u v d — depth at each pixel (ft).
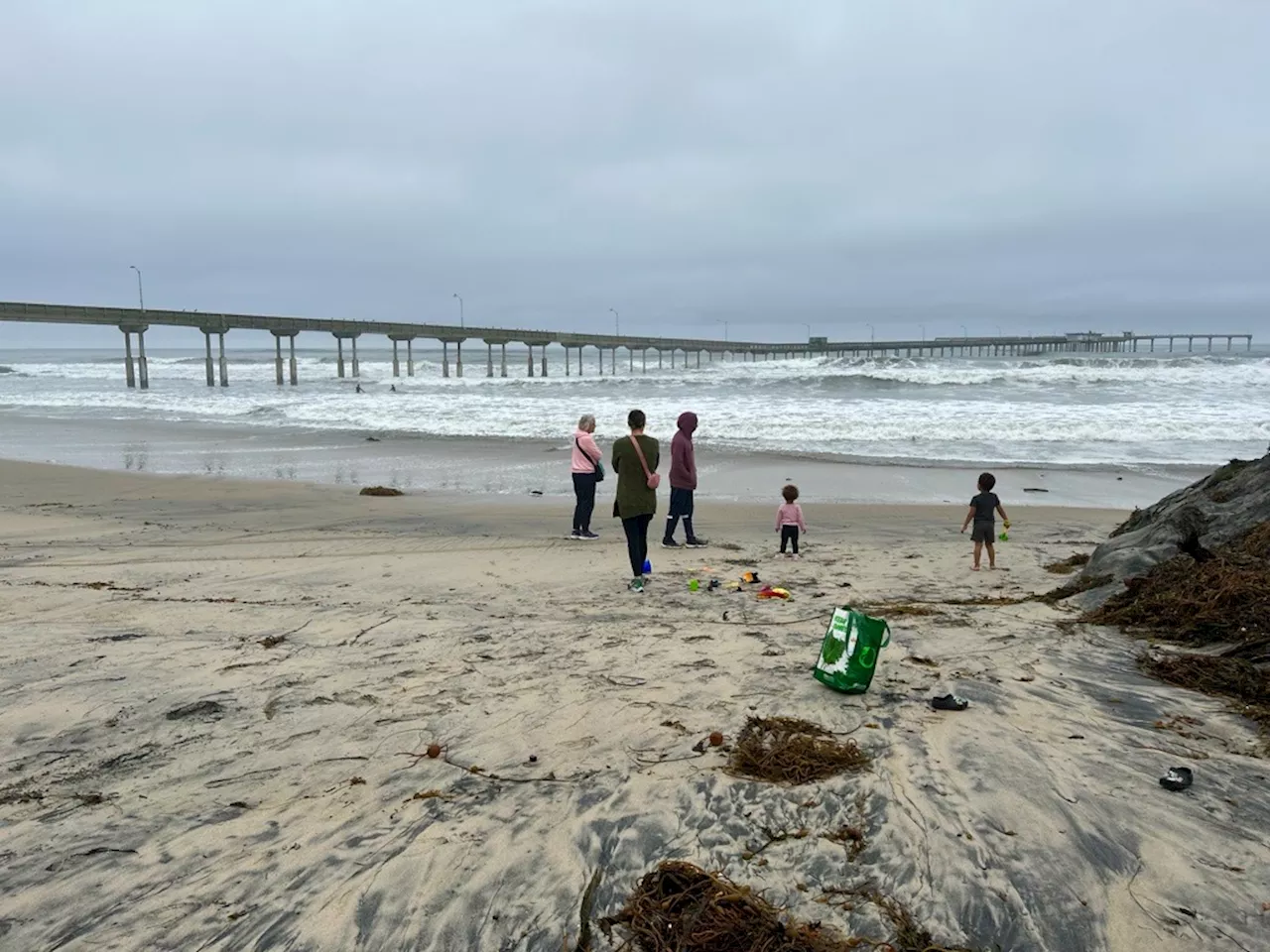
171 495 44.50
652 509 23.91
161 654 17.30
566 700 14.64
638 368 311.27
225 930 8.41
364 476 53.01
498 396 120.78
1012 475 51.49
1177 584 19.61
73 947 8.16
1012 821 10.28
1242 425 70.54
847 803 10.80
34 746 12.82
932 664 16.48
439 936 8.34
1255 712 13.70
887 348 441.68
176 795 11.25
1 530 34.22
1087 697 14.61
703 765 12.00
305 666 16.57
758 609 21.42
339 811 10.80
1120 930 8.27
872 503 43.34
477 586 24.45
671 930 8.37
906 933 8.28
